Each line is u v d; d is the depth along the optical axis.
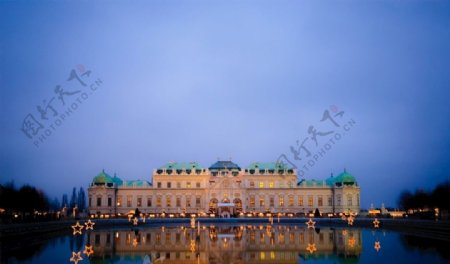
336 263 89.56
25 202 184.12
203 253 102.62
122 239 129.75
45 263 88.38
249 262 91.81
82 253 101.06
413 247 108.38
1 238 110.44
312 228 170.50
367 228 170.50
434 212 198.88
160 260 93.50
